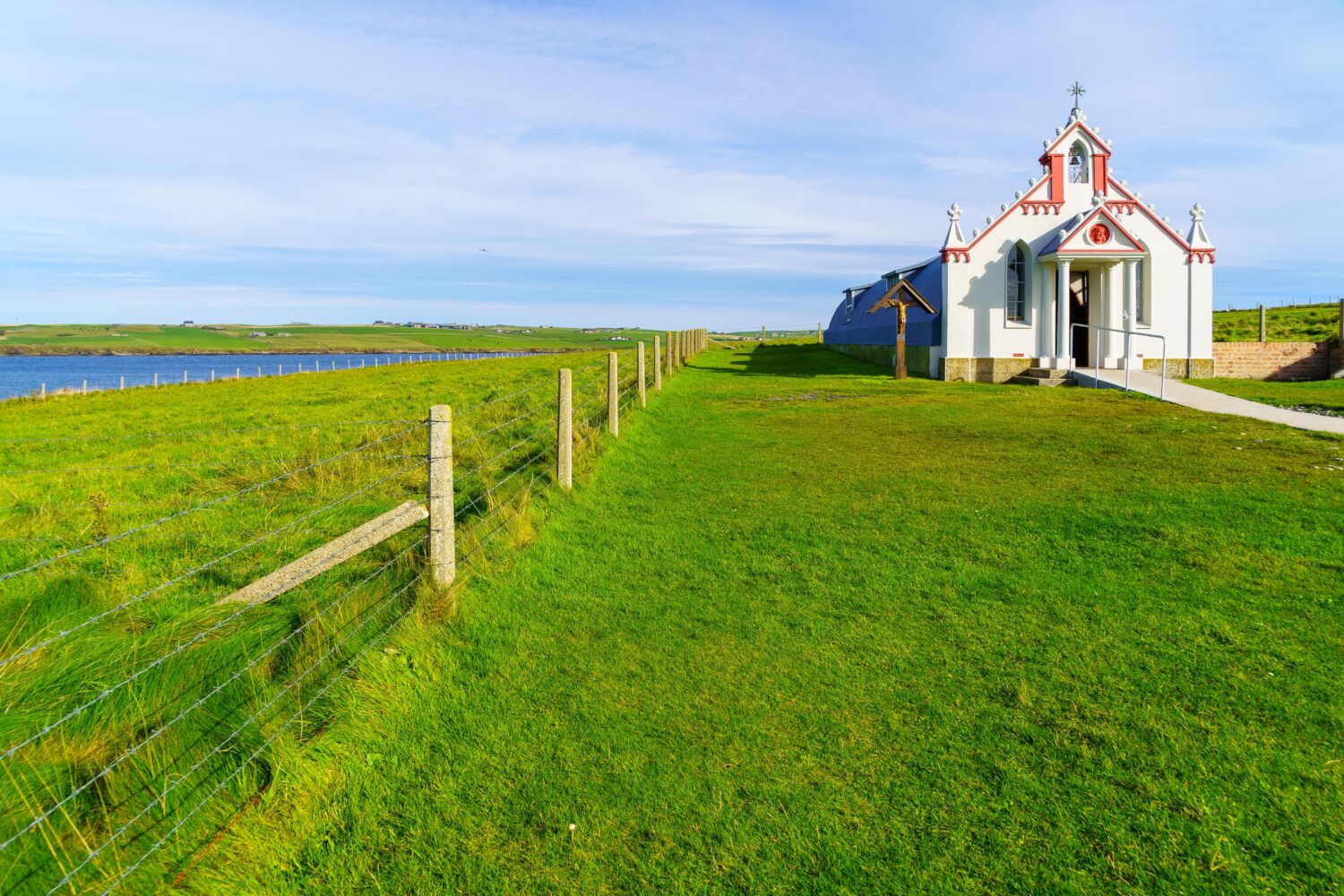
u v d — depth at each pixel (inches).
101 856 128.3
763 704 196.5
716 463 482.9
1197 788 159.6
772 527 343.3
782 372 1228.5
